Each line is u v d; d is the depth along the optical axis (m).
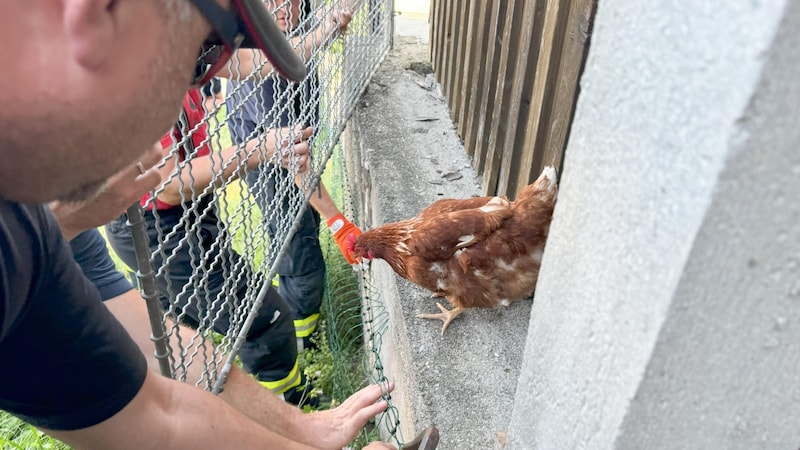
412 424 1.92
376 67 4.29
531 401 0.97
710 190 0.49
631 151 0.59
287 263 3.38
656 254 0.56
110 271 1.66
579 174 0.72
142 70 0.56
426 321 2.25
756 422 0.67
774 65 0.43
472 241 2.07
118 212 1.12
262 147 1.77
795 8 0.41
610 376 0.68
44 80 0.52
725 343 0.59
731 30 0.44
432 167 3.23
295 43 2.19
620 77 0.60
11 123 0.54
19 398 0.89
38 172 0.59
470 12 3.12
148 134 0.63
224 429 1.17
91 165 0.60
